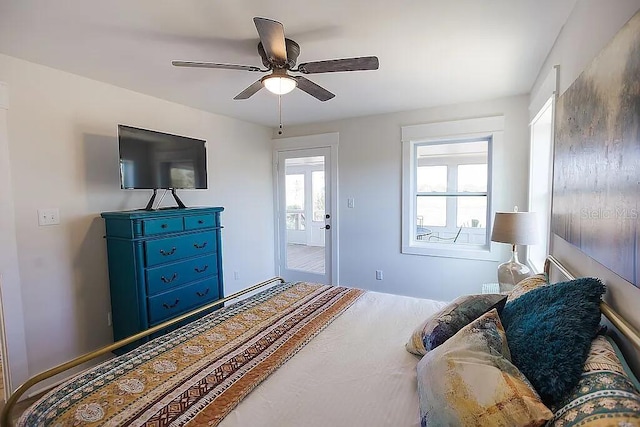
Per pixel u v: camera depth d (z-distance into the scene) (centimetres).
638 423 68
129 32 186
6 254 214
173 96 306
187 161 307
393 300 219
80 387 121
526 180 319
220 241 322
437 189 379
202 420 105
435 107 355
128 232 249
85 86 256
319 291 237
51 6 158
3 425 120
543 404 85
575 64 162
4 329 214
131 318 256
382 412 111
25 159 224
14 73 218
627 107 95
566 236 160
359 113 382
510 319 131
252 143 427
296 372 134
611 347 98
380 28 186
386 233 395
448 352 106
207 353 146
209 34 190
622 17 109
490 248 344
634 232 91
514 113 320
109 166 273
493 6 164
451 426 89
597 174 118
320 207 433
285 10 165
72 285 249
